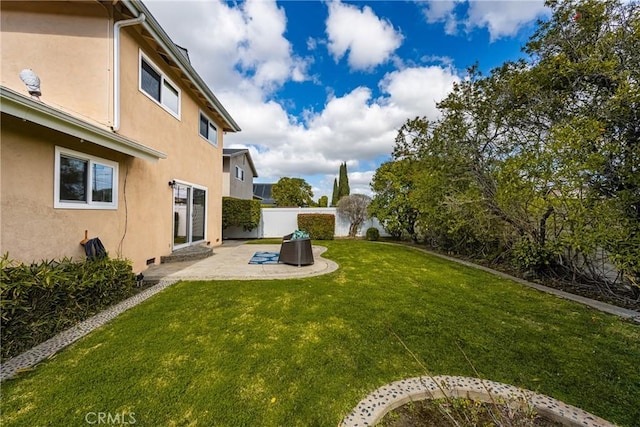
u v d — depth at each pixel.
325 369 2.80
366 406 2.25
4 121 3.66
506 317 4.21
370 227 16.55
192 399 2.34
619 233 4.70
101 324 3.73
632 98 4.57
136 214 6.39
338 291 5.27
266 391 2.46
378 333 3.60
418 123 12.27
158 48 6.85
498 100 7.39
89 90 5.39
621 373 2.81
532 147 6.16
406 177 13.48
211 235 11.09
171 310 4.22
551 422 2.17
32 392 2.38
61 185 4.43
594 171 4.91
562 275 6.30
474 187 8.30
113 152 5.59
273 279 5.99
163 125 7.46
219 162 11.91
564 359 3.06
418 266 7.83
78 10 5.34
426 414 2.21
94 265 4.41
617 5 5.34
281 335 3.49
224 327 3.68
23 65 5.32
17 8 5.28
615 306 4.77
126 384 2.51
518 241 7.19
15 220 3.78
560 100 6.08
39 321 3.31
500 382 2.62
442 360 3.01
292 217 16.69
